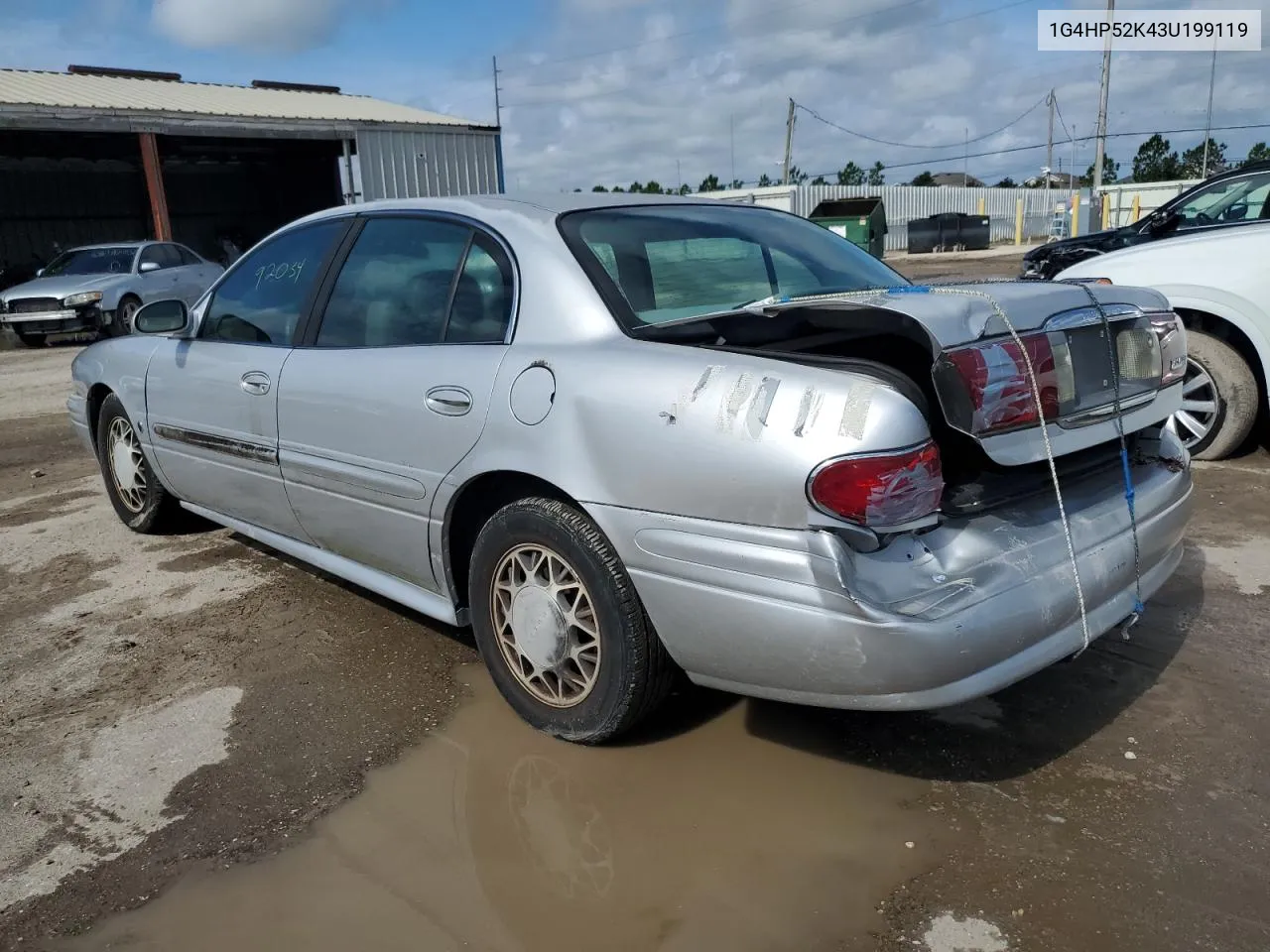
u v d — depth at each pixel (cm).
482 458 281
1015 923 211
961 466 245
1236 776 260
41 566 461
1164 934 206
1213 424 543
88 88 2361
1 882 237
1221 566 403
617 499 250
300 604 401
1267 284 516
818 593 220
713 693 314
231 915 223
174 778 278
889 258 3625
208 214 3023
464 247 314
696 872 231
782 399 225
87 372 498
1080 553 248
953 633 217
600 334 269
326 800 265
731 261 318
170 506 487
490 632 298
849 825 246
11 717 315
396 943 213
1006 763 270
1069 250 853
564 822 252
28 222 2645
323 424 338
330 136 2286
